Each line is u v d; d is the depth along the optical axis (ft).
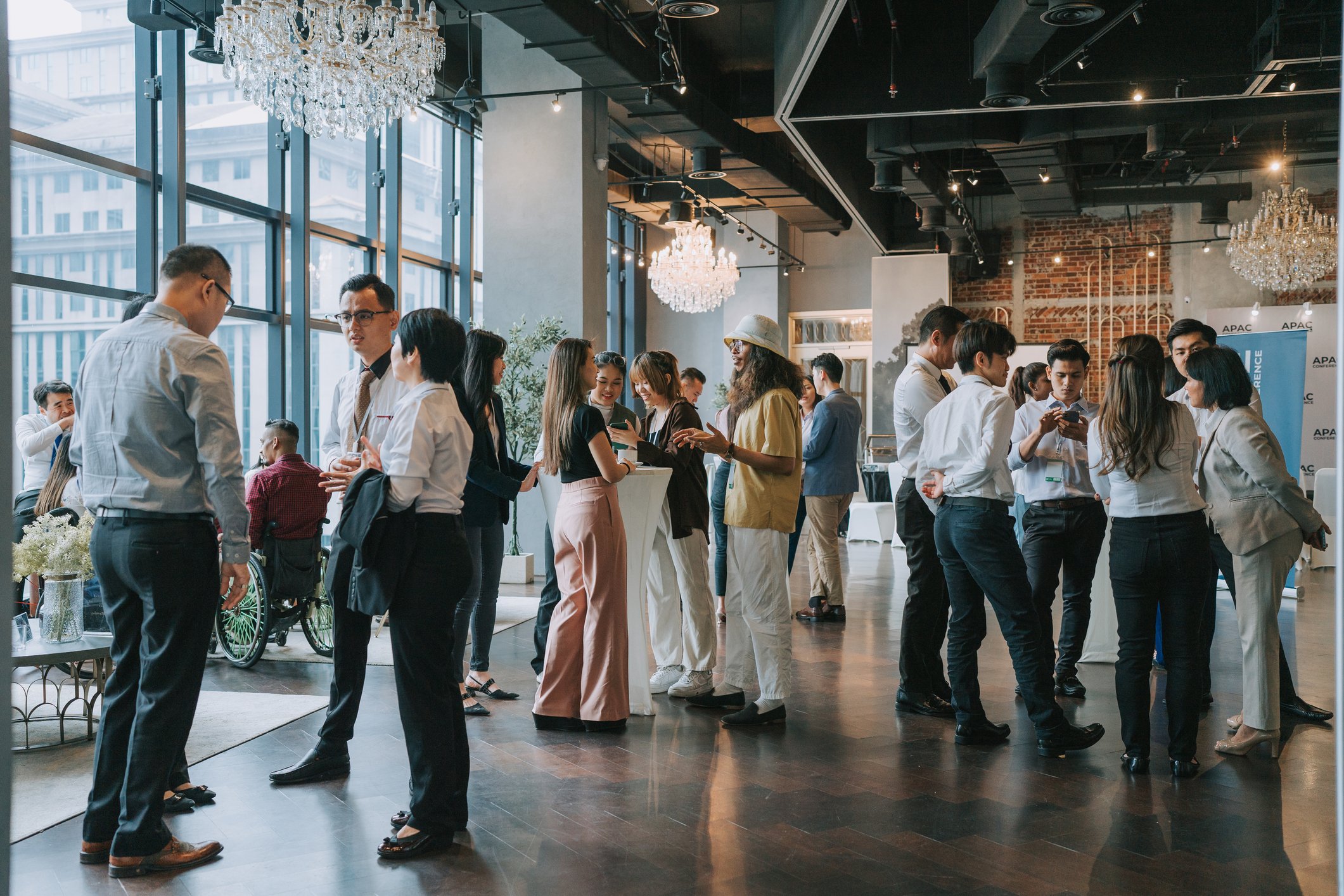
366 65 18.45
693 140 37.50
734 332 14.01
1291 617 22.79
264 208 28.53
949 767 11.93
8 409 3.47
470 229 39.99
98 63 23.12
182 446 8.87
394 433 9.14
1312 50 23.16
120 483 8.76
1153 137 36.47
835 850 9.37
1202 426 15.15
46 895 8.39
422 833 9.27
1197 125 36.65
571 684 13.52
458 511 9.51
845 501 22.71
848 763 12.07
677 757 12.29
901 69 27.91
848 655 18.63
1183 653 11.57
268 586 16.96
